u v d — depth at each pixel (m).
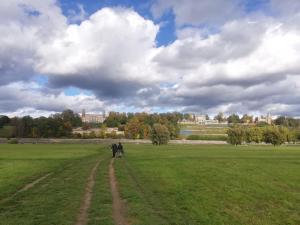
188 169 46.94
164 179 36.22
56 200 23.28
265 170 47.06
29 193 26.23
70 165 52.09
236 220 20.08
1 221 17.94
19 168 46.69
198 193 28.14
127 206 21.50
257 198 27.11
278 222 20.27
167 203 23.27
